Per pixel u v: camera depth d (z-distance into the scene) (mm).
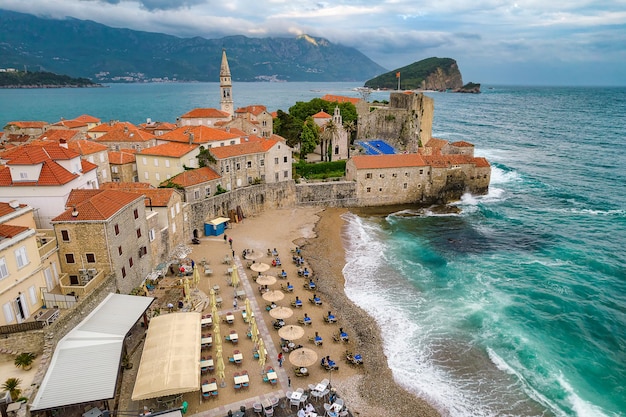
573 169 132375
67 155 56188
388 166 93562
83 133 111438
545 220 85812
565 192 105938
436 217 87938
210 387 35938
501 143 182125
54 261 44250
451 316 50469
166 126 125000
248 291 54094
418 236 76625
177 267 58156
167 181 74188
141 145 104625
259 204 86750
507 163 141875
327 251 69125
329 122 112812
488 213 90062
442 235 77375
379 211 92125
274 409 35000
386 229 80250
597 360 43406
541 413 36500
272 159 90312
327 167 104562
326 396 37156
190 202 71625
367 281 58969
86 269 45469
